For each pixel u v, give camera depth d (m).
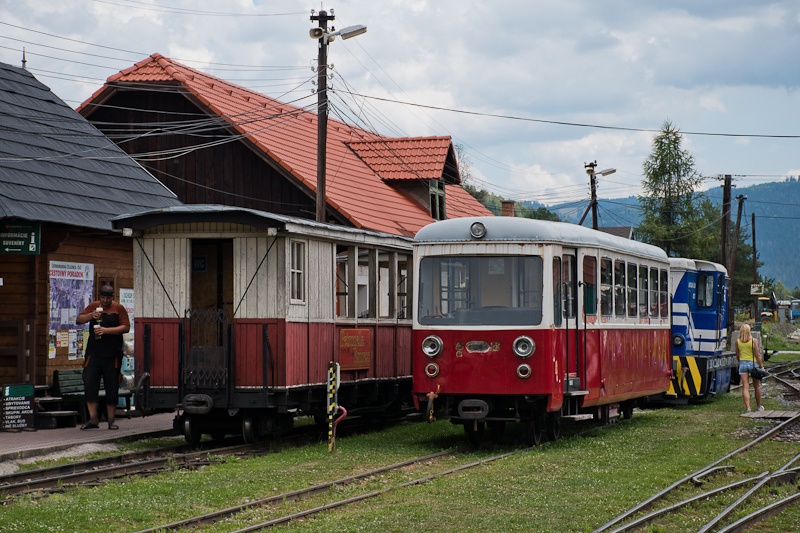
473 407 16.62
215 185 33.16
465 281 16.81
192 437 17.12
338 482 12.82
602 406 19.27
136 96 34.25
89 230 19.56
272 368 16.78
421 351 16.88
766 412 22.62
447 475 13.70
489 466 14.60
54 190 20.02
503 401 16.83
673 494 12.30
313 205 31.84
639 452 16.17
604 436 18.55
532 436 16.95
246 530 9.82
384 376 20.78
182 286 17.23
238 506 11.11
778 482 13.13
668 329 23.86
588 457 15.51
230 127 32.25
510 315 16.52
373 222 30.84
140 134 34.12
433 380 16.78
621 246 19.94
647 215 71.69
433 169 36.47
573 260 17.53
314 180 31.08
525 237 16.58
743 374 23.36
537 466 14.48
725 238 57.19
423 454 15.96
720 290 29.00
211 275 18.67
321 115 25.28
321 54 25.25
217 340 17.53
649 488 12.66
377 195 34.28
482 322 16.62
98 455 15.76
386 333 20.97
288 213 32.16
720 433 19.00
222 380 16.80
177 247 17.30
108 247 21.19
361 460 15.24
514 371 16.41
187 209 16.97
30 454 14.97
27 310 19.11
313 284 17.83
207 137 33.34
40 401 18.47
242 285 17.00
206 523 10.45
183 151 33.56
